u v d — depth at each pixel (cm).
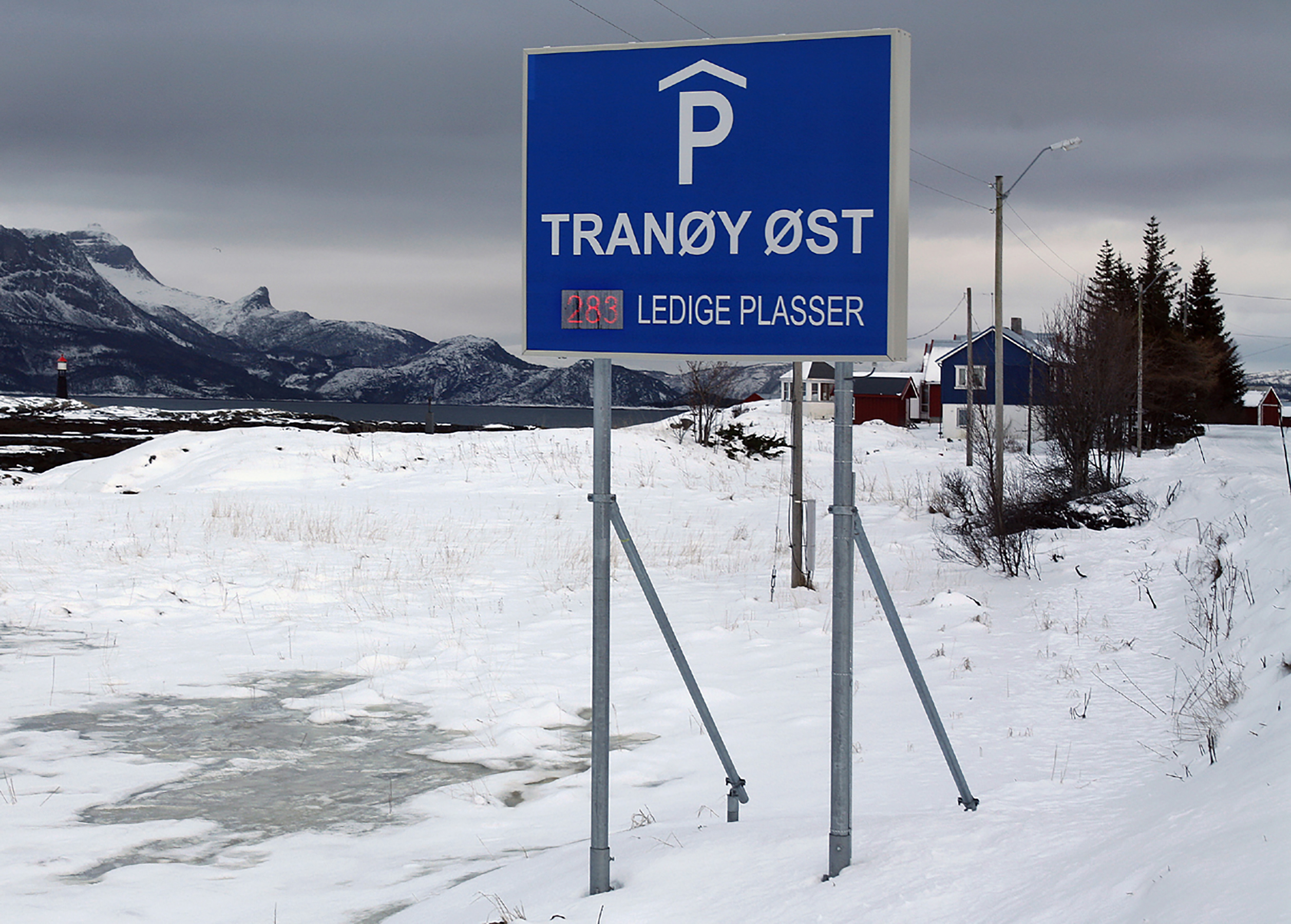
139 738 926
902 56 530
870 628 1356
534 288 570
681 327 553
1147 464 3291
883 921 398
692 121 552
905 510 2892
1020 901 384
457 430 6109
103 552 2041
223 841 688
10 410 6194
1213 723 717
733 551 2241
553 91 566
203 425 5934
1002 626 1320
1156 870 353
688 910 460
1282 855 315
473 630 1394
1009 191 2925
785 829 552
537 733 931
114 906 573
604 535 544
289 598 1614
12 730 939
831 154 536
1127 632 1198
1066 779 681
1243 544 1301
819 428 6259
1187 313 7775
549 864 584
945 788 686
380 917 552
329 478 3519
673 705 1014
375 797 779
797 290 541
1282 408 9338
